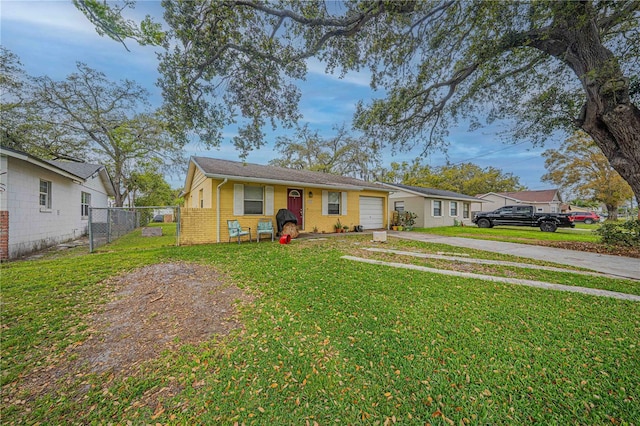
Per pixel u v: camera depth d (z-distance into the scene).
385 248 8.51
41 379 2.26
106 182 17.41
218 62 4.91
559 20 4.41
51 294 4.05
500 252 8.09
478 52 5.36
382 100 7.06
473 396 2.01
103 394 2.09
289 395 2.06
